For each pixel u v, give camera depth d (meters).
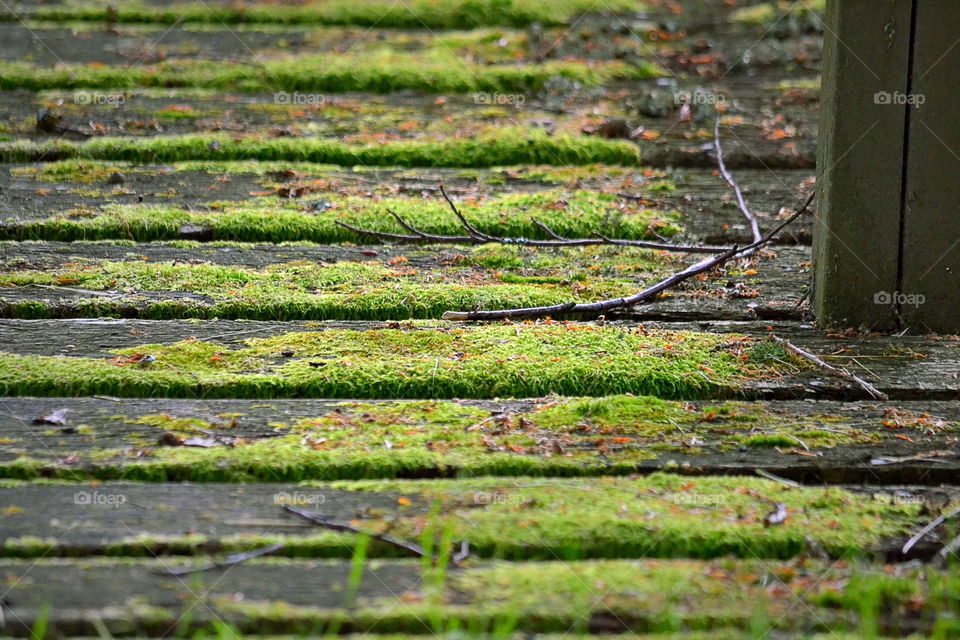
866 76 4.32
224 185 6.29
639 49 9.12
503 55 8.85
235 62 8.45
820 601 2.79
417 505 3.19
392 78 8.19
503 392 4.02
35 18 9.45
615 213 5.93
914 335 4.57
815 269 4.72
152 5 9.90
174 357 4.18
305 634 2.66
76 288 4.86
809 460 3.50
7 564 2.86
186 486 3.28
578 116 7.58
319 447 3.51
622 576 2.88
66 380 3.92
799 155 6.81
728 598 2.80
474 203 6.06
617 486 3.33
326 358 4.22
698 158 6.84
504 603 2.75
